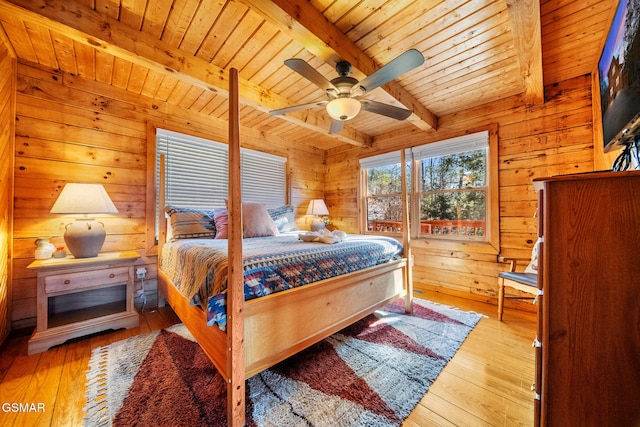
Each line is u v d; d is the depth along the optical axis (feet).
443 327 7.23
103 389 4.60
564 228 2.91
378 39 5.99
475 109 9.82
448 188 10.66
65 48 6.58
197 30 5.84
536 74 6.75
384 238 8.48
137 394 4.47
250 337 4.12
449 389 4.68
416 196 11.64
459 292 10.05
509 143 9.00
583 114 7.61
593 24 5.56
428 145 11.10
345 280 5.89
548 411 2.98
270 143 13.11
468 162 10.13
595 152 7.12
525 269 8.06
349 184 14.52
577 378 2.84
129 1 5.02
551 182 2.97
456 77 7.77
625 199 2.64
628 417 2.61
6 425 3.81
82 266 6.64
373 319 7.79
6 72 6.37
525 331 6.99
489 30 5.75
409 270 8.22
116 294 8.44
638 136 3.73
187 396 4.43
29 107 7.07
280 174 13.62
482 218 9.75
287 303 4.68
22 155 6.95
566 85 7.93
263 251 5.42
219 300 3.91
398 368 5.30
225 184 11.23
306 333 5.05
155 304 9.01
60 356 5.74
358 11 5.20
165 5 5.12
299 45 6.36
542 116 8.34
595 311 2.75
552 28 5.71
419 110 9.43
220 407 4.18
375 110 6.62
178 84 8.34
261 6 4.41
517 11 4.62
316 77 5.57
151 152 9.10
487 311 8.46
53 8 4.79
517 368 5.32
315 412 4.10
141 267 8.79
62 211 6.44
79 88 7.84
